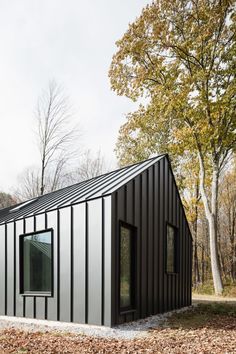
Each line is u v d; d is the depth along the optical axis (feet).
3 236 32.40
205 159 65.57
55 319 26.55
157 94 60.34
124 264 26.91
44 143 95.14
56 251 27.35
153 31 56.80
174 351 17.25
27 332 22.63
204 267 104.27
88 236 25.38
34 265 29.48
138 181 30.09
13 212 39.01
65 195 34.40
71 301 25.62
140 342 19.30
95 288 24.31
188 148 59.82
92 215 25.39
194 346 18.40
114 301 23.89
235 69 54.19
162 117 66.13
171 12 55.77
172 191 39.40
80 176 116.67
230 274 98.58
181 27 56.13
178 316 30.86
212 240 57.72
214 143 56.75
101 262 24.21
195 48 55.42
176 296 38.34
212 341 19.76
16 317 29.37
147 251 30.96
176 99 55.72
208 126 54.49
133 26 58.49
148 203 31.96
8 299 30.83
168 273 35.83
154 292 31.91
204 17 54.13
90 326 23.94
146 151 82.43
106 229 24.45
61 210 27.58
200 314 32.63
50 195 41.47
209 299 49.62
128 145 85.40
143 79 59.82
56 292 26.76
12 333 22.26
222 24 54.13
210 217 58.34
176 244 40.16
